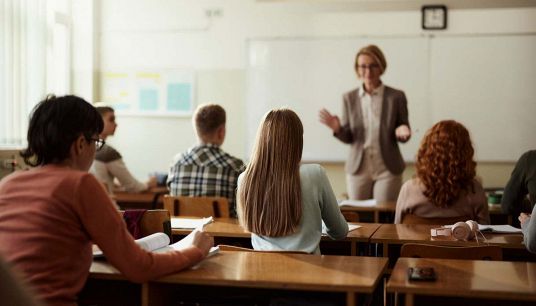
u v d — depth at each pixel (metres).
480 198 3.15
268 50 6.12
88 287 2.27
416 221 3.23
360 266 2.08
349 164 5.14
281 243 2.45
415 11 5.88
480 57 5.81
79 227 1.84
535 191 3.44
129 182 4.80
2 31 4.98
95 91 6.38
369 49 4.99
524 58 5.75
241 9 6.16
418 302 2.17
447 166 3.12
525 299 1.74
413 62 5.90
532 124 5.76
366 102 5.05
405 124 4.99
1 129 4.96
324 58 6.04
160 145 6.35
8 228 1.82
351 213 3.46
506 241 2.77
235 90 6.20
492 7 5.77
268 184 2.43
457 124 3.18
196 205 3.55
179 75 6.29
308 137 6.09
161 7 6.30
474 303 2.13
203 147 3.68
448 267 2.07
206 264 2.11
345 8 5.99
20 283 1.01
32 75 5.37
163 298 2.06
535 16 5.72
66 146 1.88
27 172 1.90
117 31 6.36
